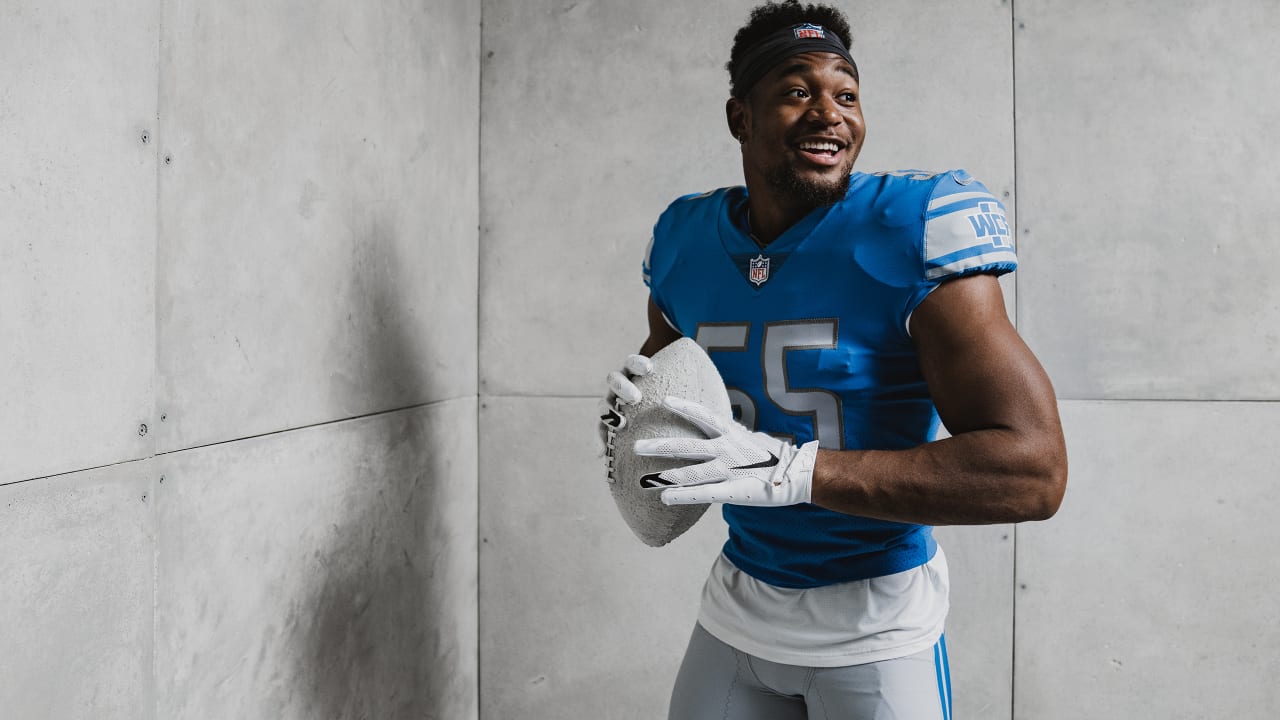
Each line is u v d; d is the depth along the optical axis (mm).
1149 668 1854
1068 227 1850
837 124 1077
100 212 878
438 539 1847
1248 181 1790
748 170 1189
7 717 780
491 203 2051
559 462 2049
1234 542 1818
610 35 1997
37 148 801
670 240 1331
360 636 1502
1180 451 1830
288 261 1241
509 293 2055
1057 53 1840
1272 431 1801
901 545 1134
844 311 1085
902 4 1884
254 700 1189
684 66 1971
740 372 1173
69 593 848
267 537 1208
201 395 1052
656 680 2029
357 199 1450
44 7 808
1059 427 979
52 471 824
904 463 979
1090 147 1836
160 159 968
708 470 999
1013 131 1858
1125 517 1851
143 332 945
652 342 1471
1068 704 1881
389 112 1570
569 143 2020
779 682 1169
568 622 2062
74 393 850
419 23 1702
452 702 1951
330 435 1378
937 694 1127
